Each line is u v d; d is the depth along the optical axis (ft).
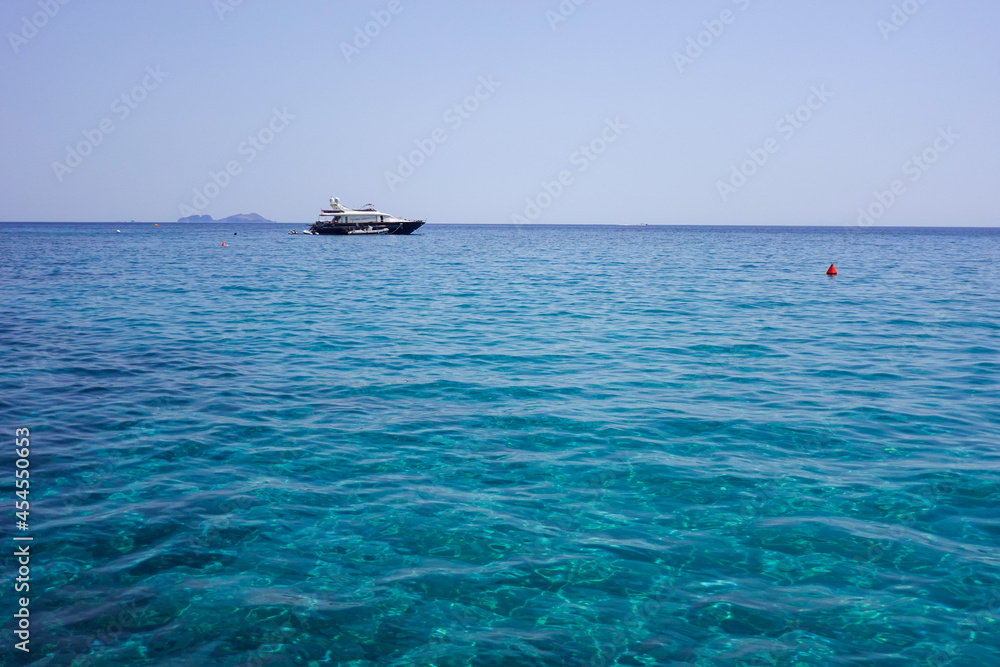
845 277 138.21
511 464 31.65
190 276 134.62
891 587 21.36
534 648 18.48
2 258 184.03
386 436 35.50
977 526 25.36
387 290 111.24
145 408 40.09
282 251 253.44
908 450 33.45
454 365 52.70
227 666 17.60
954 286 118.01
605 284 122.83
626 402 42.11
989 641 18.74
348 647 18.47
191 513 26.23
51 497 27.48
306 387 45.52
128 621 19.38
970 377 48.62
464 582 21.68
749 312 83.61
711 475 30.30
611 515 26.37
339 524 25.52
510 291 110.11
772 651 18.34
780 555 23.35
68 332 65.72
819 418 38.75
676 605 20.47
